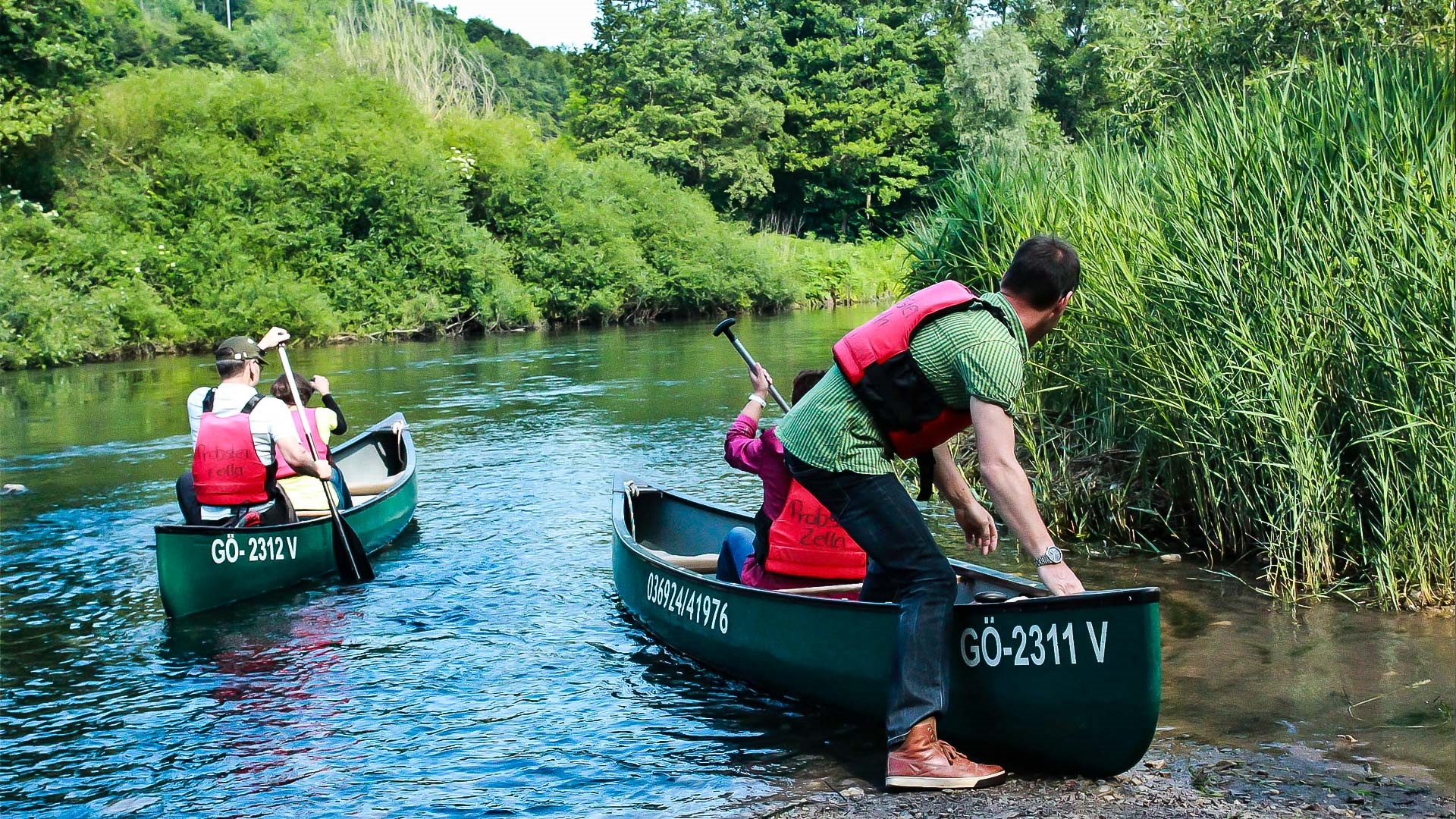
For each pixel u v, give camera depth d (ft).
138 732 11.96
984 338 9.41
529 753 11.19
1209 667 12.45
